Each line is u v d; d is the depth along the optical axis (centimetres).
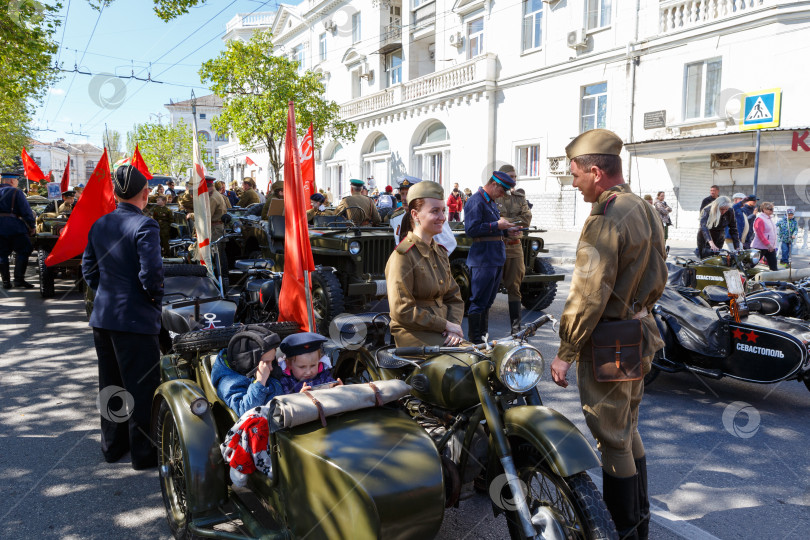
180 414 286
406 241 335
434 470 228
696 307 525
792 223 1298
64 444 416
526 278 801
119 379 383
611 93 1864
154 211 1057
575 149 262
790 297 534
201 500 272
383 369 332
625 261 245
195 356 347
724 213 973
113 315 356
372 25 2977
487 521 315
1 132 3166
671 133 1716
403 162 2739
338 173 3316
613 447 253
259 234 867
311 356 283
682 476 370
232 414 283
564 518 247
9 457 395
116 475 371
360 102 2998
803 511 328
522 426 246
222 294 557
